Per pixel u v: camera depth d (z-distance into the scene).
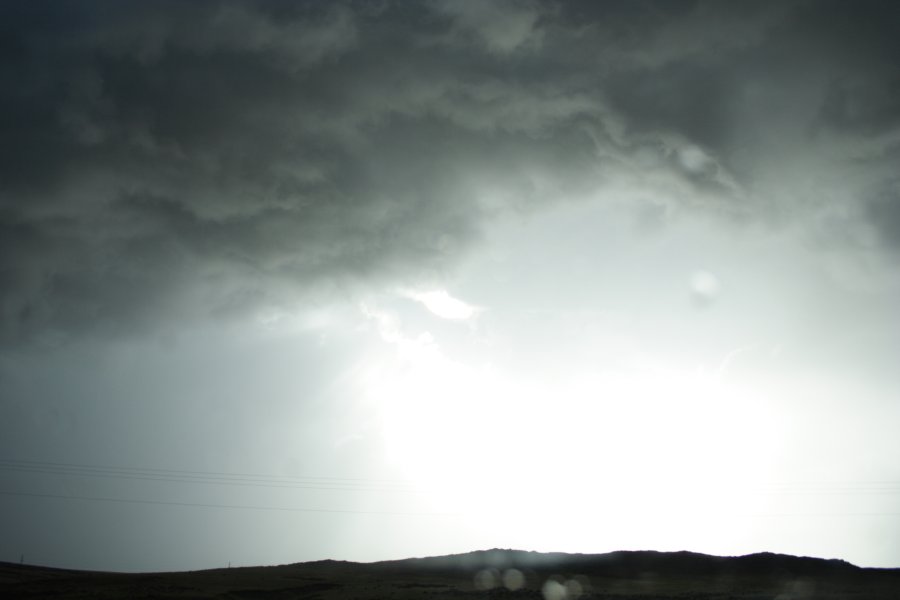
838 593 83.31
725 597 80.19
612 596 82.88
